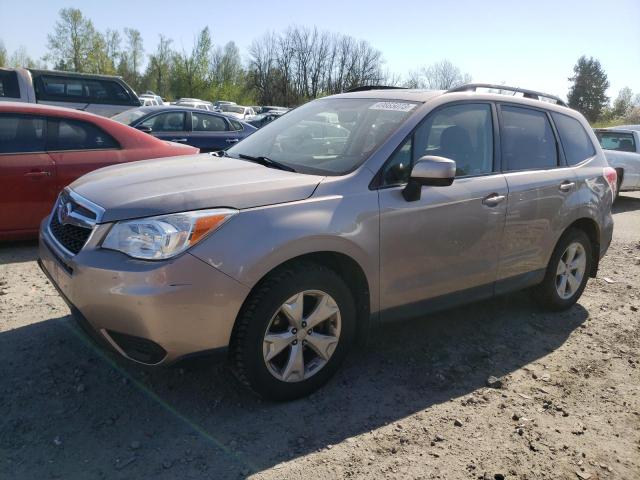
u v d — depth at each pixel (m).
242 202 2.84
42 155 5.60
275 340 2.95
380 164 3.33
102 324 2.74
